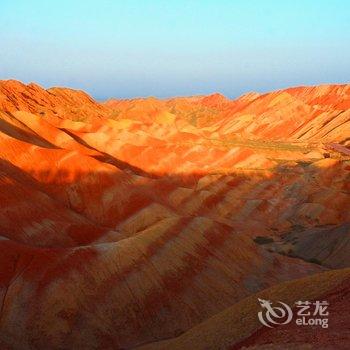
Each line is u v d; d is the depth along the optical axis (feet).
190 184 323.98
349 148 516.32
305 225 262.47
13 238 163.63
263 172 346.54
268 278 161.07
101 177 236.43
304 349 59.77
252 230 255.91
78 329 119.75
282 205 291.79
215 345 77.25
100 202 227.20
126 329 123.85
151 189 255.91
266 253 174.81
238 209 279.49
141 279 134.72
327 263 191.72
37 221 178.91
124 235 186.70
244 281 154.51
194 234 158.51
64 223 184.65
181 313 132.16
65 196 225.76
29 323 118.11
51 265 130.21
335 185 332.60
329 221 263.08
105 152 337.31
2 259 131.03
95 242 178.50
